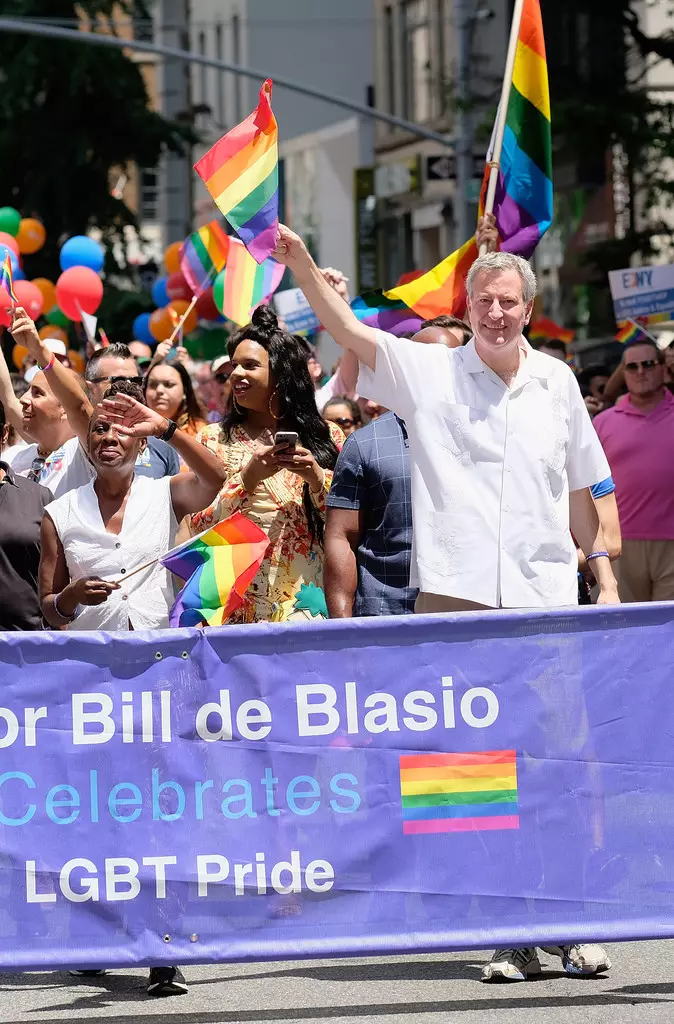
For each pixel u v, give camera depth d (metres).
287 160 78.06
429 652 9.30
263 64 86.50
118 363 14.23
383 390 9.77
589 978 10.04
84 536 11.00
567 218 52.44
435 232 63.19
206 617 10.20
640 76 47.97
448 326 11.72
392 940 9.23
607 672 9.41
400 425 10.90
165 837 9.15
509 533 9.52
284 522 11.08
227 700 9.20
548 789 9.36
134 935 9.12
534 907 9.34
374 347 9.70
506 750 9.33
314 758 9.23
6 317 16.30
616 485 16.97
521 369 9.70
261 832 9.20
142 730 9.16
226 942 9.16
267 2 86.69
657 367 16.70
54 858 9.09
